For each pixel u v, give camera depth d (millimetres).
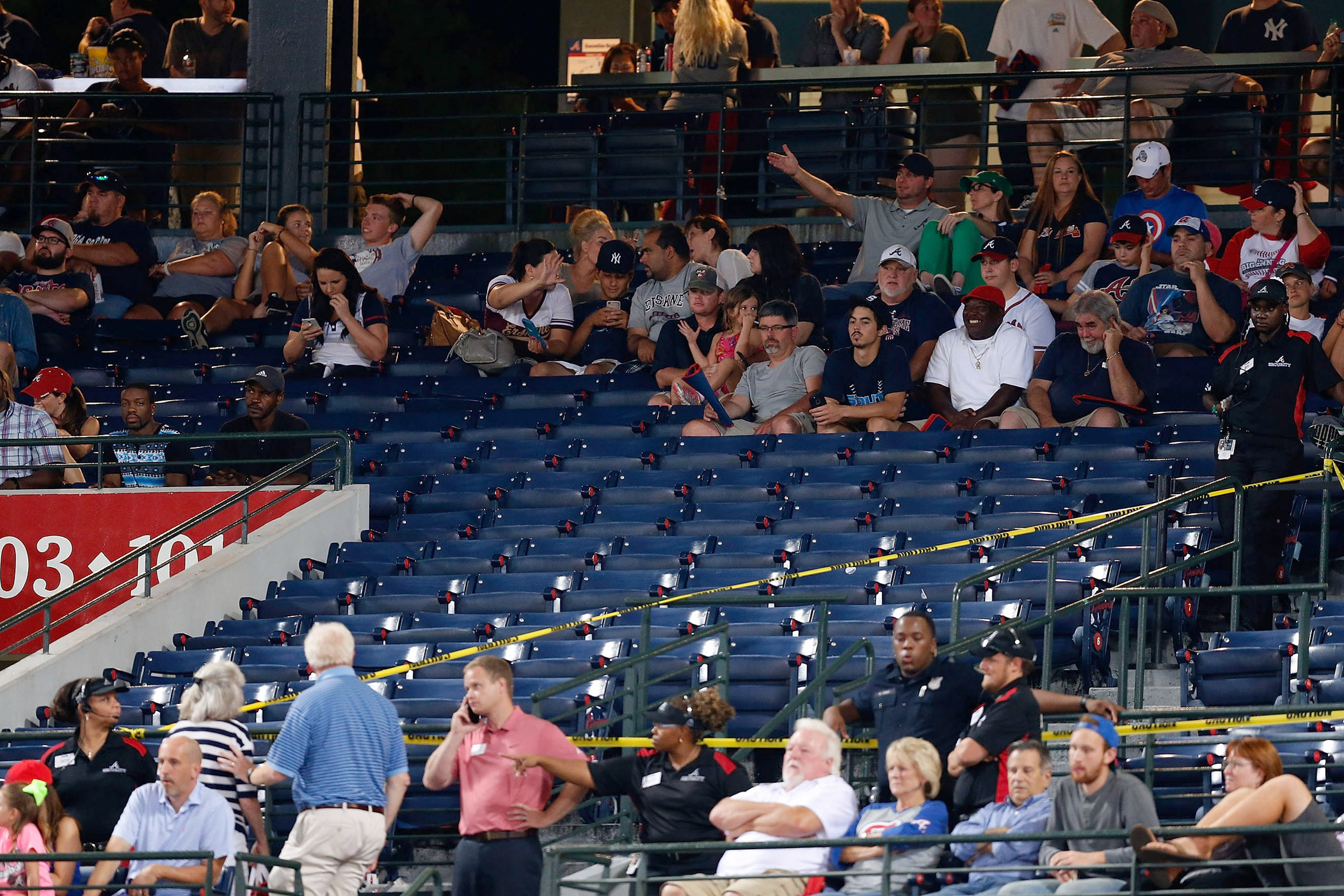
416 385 54250
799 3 77438
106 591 46469
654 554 43719
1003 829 28000
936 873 27125
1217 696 35688
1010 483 44125
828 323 54688
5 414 49594
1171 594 34938
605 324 55562
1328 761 32750
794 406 48906
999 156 67188
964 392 47938
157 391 55625
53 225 60406
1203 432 44906
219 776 30844
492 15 114812
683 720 29172
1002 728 28656
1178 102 63000
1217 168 62812
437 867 31422
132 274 61844
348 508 47750
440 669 39562
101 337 59688
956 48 66938
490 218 111500
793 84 61438
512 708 29609
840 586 41250
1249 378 40250
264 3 67688
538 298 55812
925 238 55125
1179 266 49625
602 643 38656
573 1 81000
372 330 55500
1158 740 31578
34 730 32562
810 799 28391
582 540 44906
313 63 67375
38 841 30406
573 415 50969
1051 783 33000
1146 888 26688
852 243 61562
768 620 39656
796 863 28266
